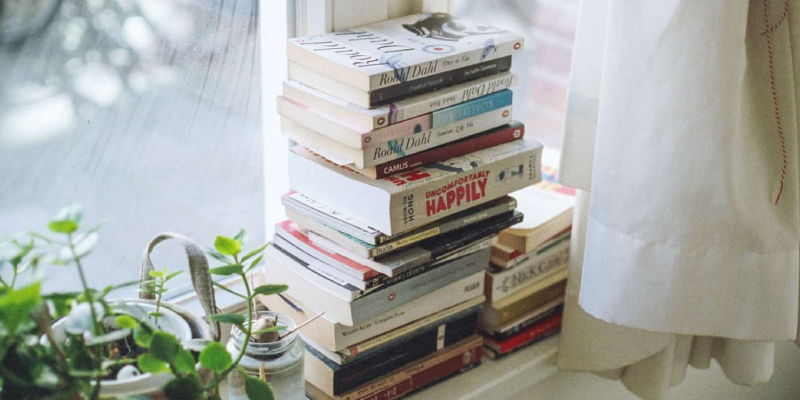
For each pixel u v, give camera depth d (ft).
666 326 3.23
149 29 3.29
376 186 3.02
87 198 3.36
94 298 2.20
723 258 3.14
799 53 3.11
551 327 4.15
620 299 3.25
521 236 3.79
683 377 4.12
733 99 2.94
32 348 2.16
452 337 3.70
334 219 3.21
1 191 3.13
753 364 3.91
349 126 2.96
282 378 2.98
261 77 3.70
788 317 3.26
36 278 1.97
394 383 3.48
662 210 3.10
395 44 3.20
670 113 3.00
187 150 3.58
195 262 2.61
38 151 3.18
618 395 4.69
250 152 3.80
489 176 3.34
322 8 3.38
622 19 3.02
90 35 3.16
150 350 2.23
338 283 3.18
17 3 2.95
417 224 3.14
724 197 3.04
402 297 3.32
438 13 3.68
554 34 4.77
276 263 3.49
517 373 3.87
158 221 3.59
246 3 3.54
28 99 3.09
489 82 3.27
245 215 3.88
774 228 3.16
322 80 3.09
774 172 3.18
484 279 3.82
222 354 2.35
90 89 3.23
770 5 3.04
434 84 3.10
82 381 2.16
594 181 3.26
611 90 3.12
